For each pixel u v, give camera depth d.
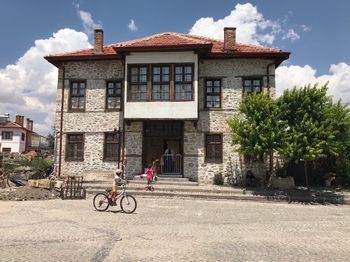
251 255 6.57
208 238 8.01
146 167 20.27
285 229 9.38
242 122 17.14
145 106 19.19
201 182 19.66
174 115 19.02
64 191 15.45
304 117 16.22
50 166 27.30
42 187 15.80
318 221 10.84
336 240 8.06
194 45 18.78
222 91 20.02
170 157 19.98
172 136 20.25
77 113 20.92
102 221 9.89
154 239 7.77
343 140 17.30
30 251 6.59
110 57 20.58
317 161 20.11
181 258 6.28
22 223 9.41
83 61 21.12
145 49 19.16
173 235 8.25
